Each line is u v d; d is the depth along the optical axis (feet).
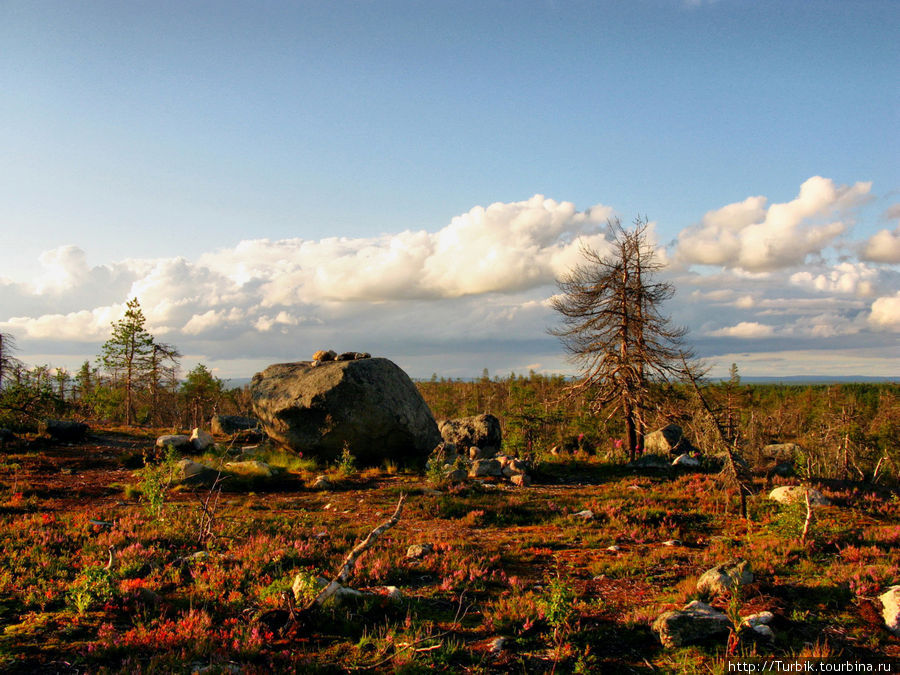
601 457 92.94
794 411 226.38
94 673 18.62
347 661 20.76
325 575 30.14
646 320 91.25
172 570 30.12
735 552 37.55
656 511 50.90
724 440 51.57
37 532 36.65
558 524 47.85
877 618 25.21
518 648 22.57
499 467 72.84
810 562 33.73
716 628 23.52
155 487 43.37
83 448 83.66
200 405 193.16
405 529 44.98
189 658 19.81
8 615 23.41
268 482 63.21
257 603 25.85
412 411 78.07
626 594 29.86
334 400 73.05
